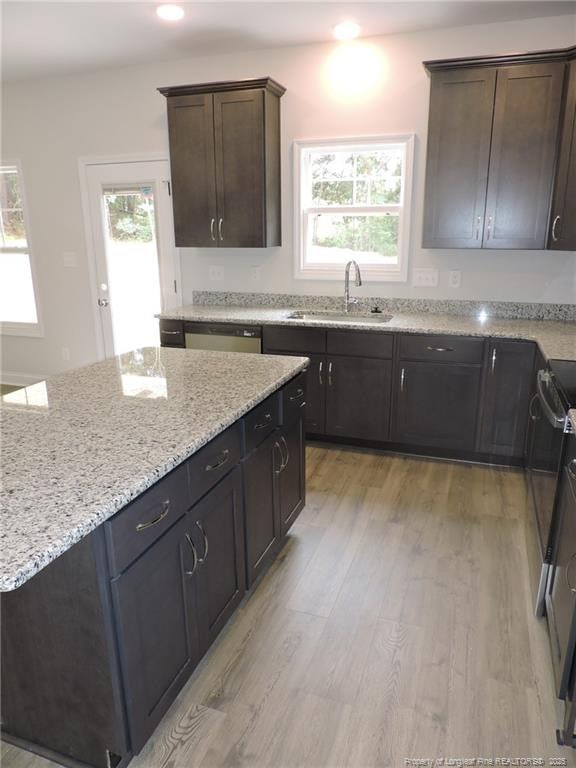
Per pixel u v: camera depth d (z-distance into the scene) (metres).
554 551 1.92
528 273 3.58
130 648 1.34
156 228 4.48
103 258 4.73
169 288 4.57
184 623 1.60
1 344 5.36
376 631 2.00
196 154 3.78
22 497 1.21
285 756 1.53
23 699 1.44
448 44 3.42
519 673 1.81
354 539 2.59
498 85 3.09
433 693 1.73
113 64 4.12
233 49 3.78
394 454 3.60
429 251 3.77
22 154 4.74
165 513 1.44
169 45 3.68
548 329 3.21
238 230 3.82
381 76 3.60
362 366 3.47
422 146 3.62
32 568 0.97
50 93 4.49
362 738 1.58
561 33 3.22
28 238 4.93
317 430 3.70
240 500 1.92
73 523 1.10
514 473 3.30
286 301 4.23
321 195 4.03
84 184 4.61
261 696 1.72
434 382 3.34
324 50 3.67
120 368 2.34
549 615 1.90
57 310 5.03
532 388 3.08
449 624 2.03
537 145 3.10
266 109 3.61
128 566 1.30
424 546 2.53
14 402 1.88
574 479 1.65
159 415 1.74
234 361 2.46
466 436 3.37
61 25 3.30
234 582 1.95
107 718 1.35
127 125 4.33
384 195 3.88
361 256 4.05
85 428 1.63
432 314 3.80
